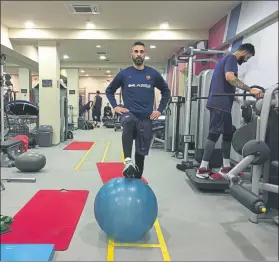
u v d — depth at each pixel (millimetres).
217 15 5750
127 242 2225
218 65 3494
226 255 2066
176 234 2400
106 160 5691
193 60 4871
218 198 3354
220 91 3426
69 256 2014
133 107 2682
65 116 9008
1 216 2465
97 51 9727
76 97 13609
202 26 6652
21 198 3230
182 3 5223
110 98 2797
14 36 7031
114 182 2242
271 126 2590
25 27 6891
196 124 5367
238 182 2369
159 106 2857
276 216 2717
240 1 4961
